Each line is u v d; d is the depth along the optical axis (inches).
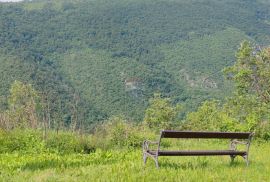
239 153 388.8
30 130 562.9
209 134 365.1
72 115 618.5
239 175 328.2
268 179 317.1
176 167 362.0
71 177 303.9
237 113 1080.8
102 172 325.4
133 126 729.6
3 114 611.5
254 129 745.0
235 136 382.6
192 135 362.0
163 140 692.1
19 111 613.9
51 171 329.7
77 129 601.3
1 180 291.9
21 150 509.0
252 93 1380.4
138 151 529.7
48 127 583.2
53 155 471.2
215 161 414.0
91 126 644.7
